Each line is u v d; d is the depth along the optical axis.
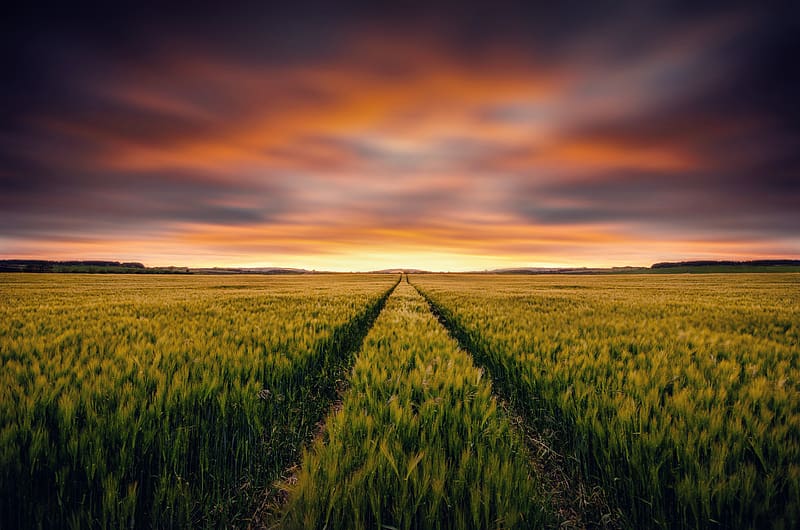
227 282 50.81
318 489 2.09
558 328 8.24
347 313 11.02
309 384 4.77
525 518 2.09
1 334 6.59
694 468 2.31
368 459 2.30
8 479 2.23
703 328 8.35
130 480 2.44
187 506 2.32
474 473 2.30
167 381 3.55
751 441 2.49
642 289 31.84
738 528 2.04
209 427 2.92
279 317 9.98
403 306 16.19
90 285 36.62
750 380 4.00
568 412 3.29
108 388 3.29
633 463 2.39
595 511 2.69
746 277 63.88
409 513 2.02
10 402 2.86
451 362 4.65
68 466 2.29
